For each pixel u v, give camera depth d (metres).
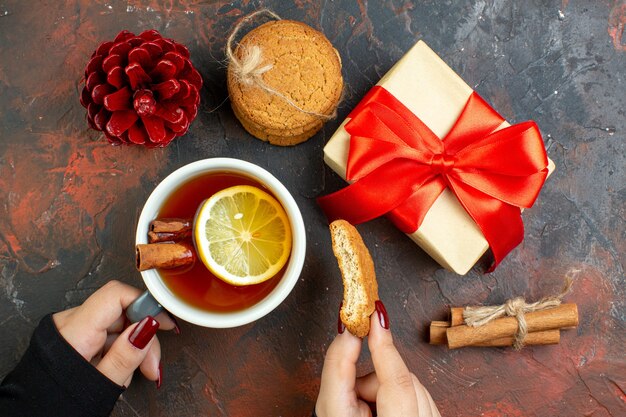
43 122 0.53
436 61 0.49
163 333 0.53
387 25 0.54
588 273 0.55
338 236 0.46
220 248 0.47
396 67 0.50
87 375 0.45
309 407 0.53
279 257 0.47
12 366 0.52
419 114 0.49
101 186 0.53
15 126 0.53
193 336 0.53
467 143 0.49
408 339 0.54
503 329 0.52
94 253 0.53
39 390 0.45
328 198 0.49
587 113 0.55
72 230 0.53
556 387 0.54
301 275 0.54
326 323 0.54
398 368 0.46
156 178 0.53
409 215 0.48
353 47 0.54
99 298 0.47
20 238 0.53
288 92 0.49
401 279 0.54
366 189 0.48
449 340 0.52
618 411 0.54
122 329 0.50
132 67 0.45
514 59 0.55
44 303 0.53
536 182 0.48
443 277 0.54
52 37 0.53
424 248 0.52
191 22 0.53
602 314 0.55
